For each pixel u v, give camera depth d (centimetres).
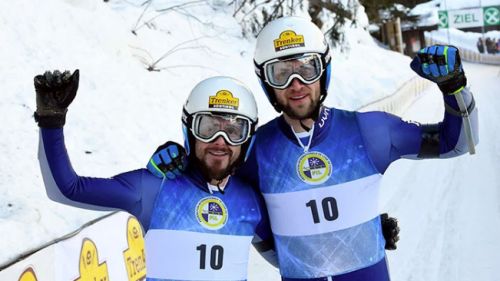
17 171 441
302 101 254
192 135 250
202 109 245
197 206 251
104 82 645
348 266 260
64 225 393
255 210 263
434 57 231
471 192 702
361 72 1485
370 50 1867
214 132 244
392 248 278
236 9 1141
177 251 246
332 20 1483
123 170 524
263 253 281
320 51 255
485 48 3853
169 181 252
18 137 479
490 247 526
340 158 262
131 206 247
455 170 811
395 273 480
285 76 254
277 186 264
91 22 730
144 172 252
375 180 265
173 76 795
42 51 608
